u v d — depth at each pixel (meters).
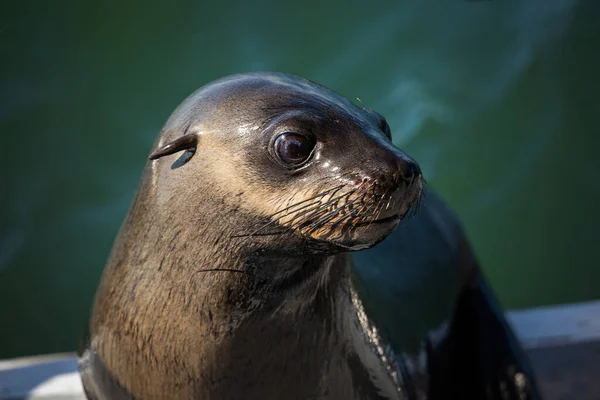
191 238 5.67
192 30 20.34
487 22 20.50
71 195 17.33
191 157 5.62
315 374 6.16
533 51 19.69
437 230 8.65
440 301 8.34
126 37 20.12
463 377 8.75
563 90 18.95
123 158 17.97
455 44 20.09
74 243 16.58
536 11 20.67
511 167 17.69
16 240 16.64
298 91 5.60
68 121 18.56
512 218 16.91
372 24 20.58
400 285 7.79
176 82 19.36
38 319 15.41
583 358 9.20
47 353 14.89
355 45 20.14
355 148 5.37
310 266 5.80
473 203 17.17
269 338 5.91
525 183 17.39
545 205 17.06
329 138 5.39
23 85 19.19
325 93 5.71
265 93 5.57
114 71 19.56
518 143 18.06
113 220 16.91
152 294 5.83
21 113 18.64
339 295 6.20
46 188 17.42
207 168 5.55
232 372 5.95
